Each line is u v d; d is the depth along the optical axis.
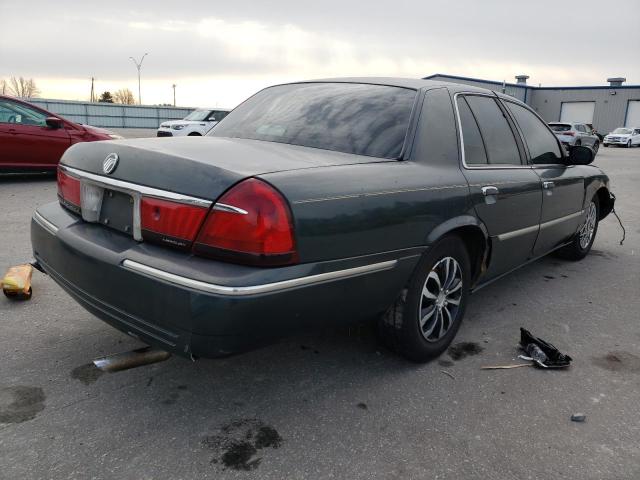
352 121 2.97
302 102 3.28
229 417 2.50
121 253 2.28
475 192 3.08
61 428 2.35
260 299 2.03
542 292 4.51
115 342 3.17
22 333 3.24
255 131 3.16
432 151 2.93
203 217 2.10
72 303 3.72
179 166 2.23
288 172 2.23
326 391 2.76
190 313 2.01
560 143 4.57
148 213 2.26
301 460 2.22
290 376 2.89
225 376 2.87
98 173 2.53
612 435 2.49
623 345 3.50
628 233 7.15
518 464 2.25
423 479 2.14
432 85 3.25
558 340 3.54
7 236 5.46
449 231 2.92
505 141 3.71
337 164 2.48
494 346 3.39
